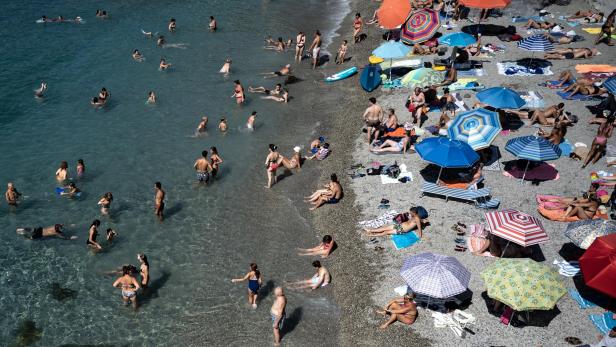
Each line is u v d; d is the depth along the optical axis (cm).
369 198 2147
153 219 2108
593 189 1906
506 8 3844
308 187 2328
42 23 3950
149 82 3169
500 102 2317
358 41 3803
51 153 2470
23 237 1980
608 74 2838
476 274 1725
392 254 1852
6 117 2731
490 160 2278
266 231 2075
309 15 4456
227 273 1870
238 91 2948
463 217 1981
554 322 1547
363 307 1688
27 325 1641
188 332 1644
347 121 2786
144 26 4006
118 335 1622
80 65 3334
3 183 2255
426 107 2625
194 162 2466
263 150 2589
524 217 1686
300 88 3203
